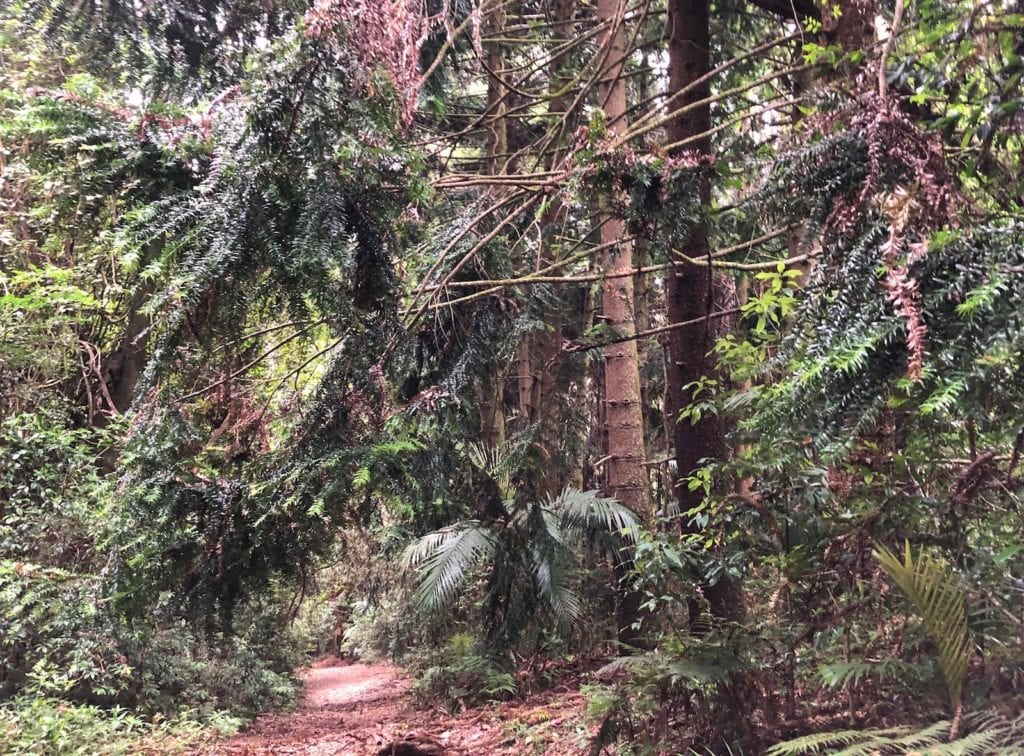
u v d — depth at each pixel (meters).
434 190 3.96
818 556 2.55
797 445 2.09
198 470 3.61
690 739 2.75
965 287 1.55
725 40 5.15
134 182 2.63
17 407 6.33
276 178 2.60
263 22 4.04
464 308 4.52
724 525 2.87
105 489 4.46
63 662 5.69
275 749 5.65
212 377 3.73
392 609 9.22
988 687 1.99
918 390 1.67
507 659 6.85
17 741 4.43
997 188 2.05
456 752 4.55
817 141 2.04
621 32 5.61
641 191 2.47
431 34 4.31
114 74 4.25
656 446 8.52
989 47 2.18
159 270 2.48
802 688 2.71
